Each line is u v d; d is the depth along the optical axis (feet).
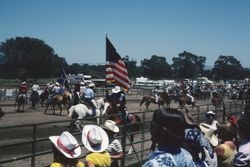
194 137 14.46
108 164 19.75
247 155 14.93
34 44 473.26
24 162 39.01
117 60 42.52
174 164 10.58
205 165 14.76
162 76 530.27
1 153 43.65
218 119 72.84
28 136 56.65
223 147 19.65
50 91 119.85
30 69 466.70
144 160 42.65
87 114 67.87
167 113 10.94
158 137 11.01
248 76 568.82
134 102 149.79
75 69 507.30
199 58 565.53
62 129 65.31
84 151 41.16
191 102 103.19
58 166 16.42
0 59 469.57
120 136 36.17
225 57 569.64
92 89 70.54
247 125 15.40
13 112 98.12
